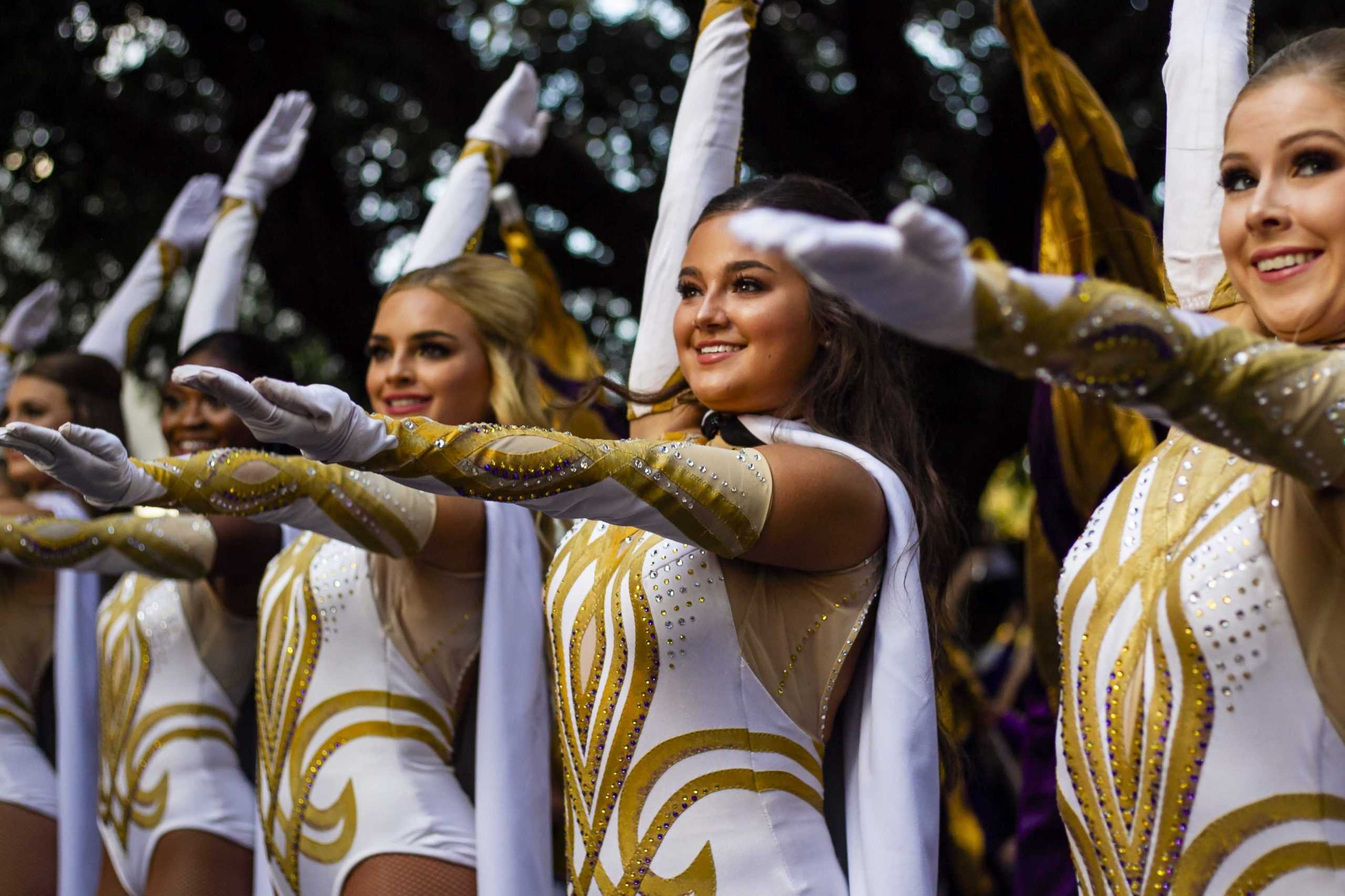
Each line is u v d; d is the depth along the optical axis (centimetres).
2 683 421
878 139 671
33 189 732
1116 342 167
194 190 519
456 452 220
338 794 319
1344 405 176
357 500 289
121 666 386
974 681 507
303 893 323
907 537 255
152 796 371
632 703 253
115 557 344
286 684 332
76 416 453
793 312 268
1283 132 207
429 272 354
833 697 257
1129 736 209
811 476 244
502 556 319
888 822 246
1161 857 204
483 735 311
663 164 757
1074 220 321
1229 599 200
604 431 418
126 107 708
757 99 670
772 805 249
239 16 702
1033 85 323
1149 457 226
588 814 257
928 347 555
